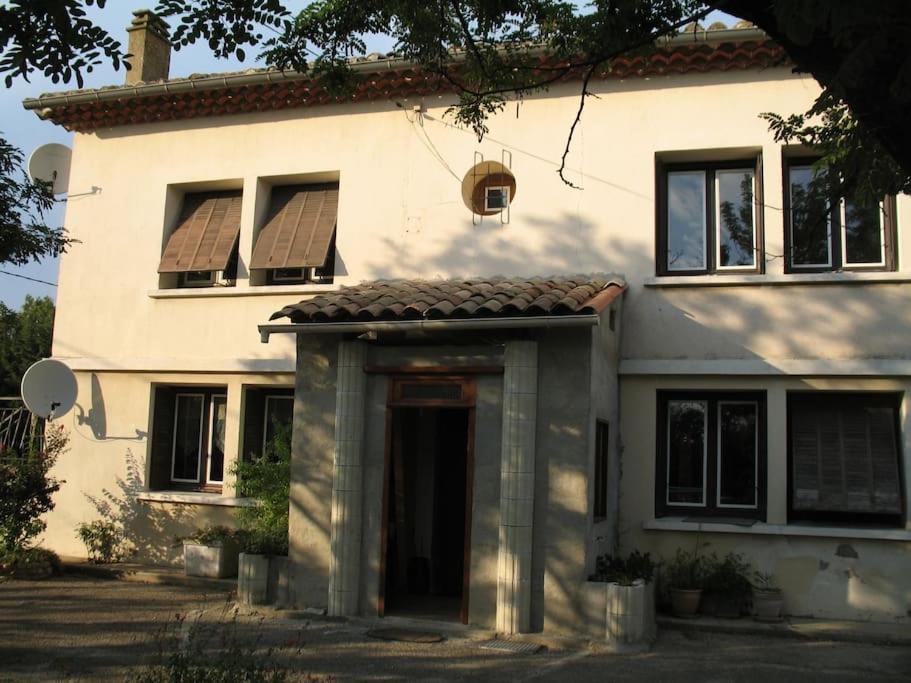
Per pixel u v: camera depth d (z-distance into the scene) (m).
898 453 10.57
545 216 11.93
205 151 13.63
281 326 10.17
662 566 10.76
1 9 5.38
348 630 9.45
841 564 10.28
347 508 9.98
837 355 10.66
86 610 10.39
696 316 11.20
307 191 13.55
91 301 13.92
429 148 12.54
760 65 11.25
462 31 9.08
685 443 11.43
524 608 9.23
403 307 9.74
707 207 11.72
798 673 8.23
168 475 13.59
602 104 11.85
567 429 9.44
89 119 14.18
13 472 12.30
